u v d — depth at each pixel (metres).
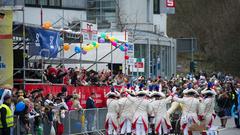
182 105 25.81
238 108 33.53
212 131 25.88
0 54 24.55
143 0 59.41
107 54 36.09
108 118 26.64
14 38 30.36
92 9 57.25
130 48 40.03
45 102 23.98
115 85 32.56
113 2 56.62
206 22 95.88
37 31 26.33
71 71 29.91
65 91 26.86
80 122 26.38
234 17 86.88
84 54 35.97
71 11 53.00
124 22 57.31
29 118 21.98
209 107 25.75
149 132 27.38
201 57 90.44
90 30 32.66
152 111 26.44
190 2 99.56
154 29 60.38
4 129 19.89
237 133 30.11
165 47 57.34
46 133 23.56
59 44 27.95
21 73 27.12
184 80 36.91
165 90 32.62
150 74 53.97
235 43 82.69
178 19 98.88
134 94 26.61
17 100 21.84
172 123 28.05
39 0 50.00
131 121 26.31
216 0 97.69
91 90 30.09
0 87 23.03
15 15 37.91
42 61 27.97
